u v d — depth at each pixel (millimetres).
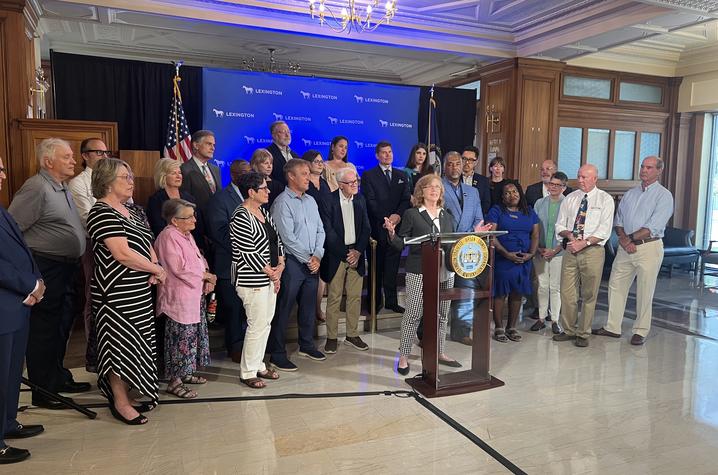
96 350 3104
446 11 5898
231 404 3170
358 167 6734
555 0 5508
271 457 2553
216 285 3750
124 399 2904
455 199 4359
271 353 3754
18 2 4348
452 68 8258
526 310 5473
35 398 3092
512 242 4395
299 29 5770
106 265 2756
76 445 2646
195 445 2664
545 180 5297
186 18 5336
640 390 3439
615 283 4609
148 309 2877
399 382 3541
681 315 5430
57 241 2998
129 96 6000
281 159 4715
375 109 6750
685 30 6875
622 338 4625
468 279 3486
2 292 2369
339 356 4074
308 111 6402
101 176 2766
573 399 3285
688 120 8461
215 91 5988
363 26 5387
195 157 4168
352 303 4250
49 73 7730
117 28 6691
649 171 4355
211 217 3660
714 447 2699
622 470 2471
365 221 4215
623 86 8148
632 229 4430
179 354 3195
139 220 3094
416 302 3592
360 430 2846
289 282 3697
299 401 3221
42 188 2916
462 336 4391
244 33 6355
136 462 2492
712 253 7406
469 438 2768
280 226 3688
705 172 8484
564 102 7676
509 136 7184
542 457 2584
